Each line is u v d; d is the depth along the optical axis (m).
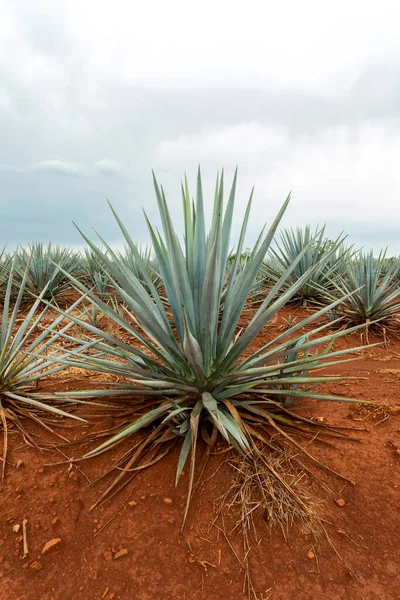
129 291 2.56
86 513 2.03
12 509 2.04
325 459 2.34
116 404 3.00
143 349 4.40
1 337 3.21
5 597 1.63
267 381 2.44
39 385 3.39
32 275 6.90
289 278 6.97
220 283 2.56
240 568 1.72
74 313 6.11
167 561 1.76
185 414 2.47
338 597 1.59
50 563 1.77
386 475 2.21
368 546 1.81
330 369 3.95
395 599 1.57
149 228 2.57
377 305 5.34
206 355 2.40
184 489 2.15
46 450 2.53
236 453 2.36
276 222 2.32
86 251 9.52
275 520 1.94
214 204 2.52
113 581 1.68
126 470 2.24
